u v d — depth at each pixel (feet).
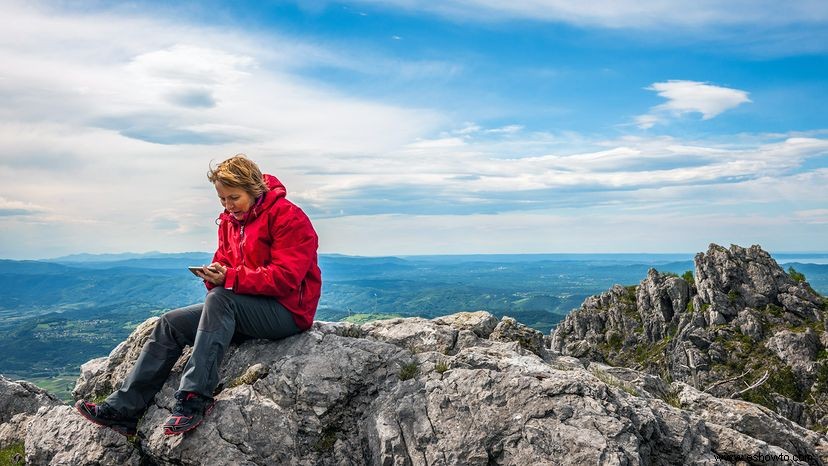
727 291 85.71
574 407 7.16
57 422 7.87
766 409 9.06
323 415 7.86
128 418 7.68
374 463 7.37
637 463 6.61
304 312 8.55
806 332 72.59
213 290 7.98
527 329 10.39
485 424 7.16
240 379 8.05
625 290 102.53
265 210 8.19
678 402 9.50
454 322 10.48
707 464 7.31
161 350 7.82
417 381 7.99
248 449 7.14
